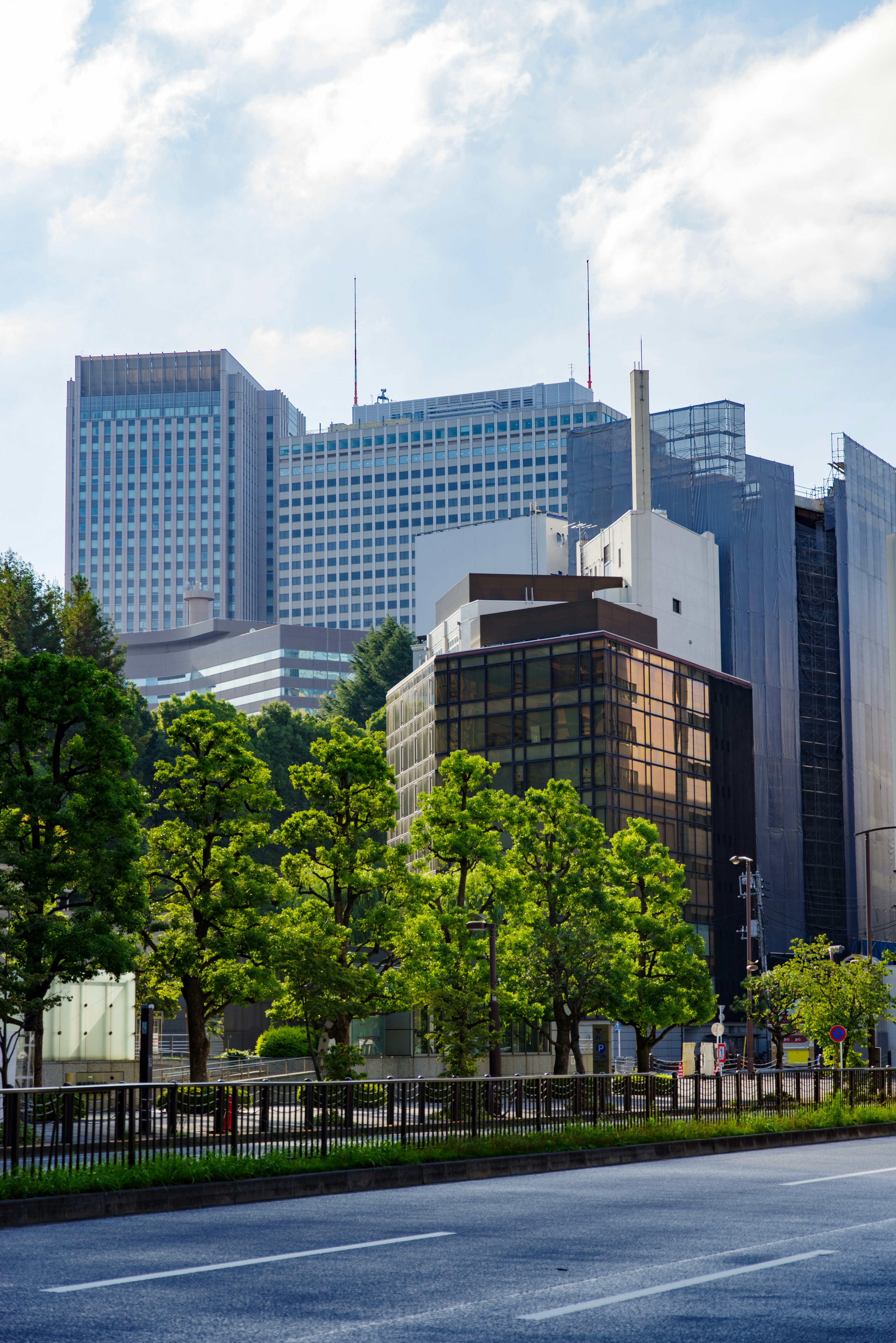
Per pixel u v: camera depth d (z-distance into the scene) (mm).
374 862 44688
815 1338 7988
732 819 96375
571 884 49438
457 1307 9016
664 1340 7906
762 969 84750
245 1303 9141
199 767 40844
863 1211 15203
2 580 77750
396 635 133125
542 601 104188
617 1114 28250
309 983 42750
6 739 34781
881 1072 39406
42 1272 10617
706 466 124438
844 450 132625
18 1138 16766
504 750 87250
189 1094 19188
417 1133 23172
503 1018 48000
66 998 35531
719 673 97312
